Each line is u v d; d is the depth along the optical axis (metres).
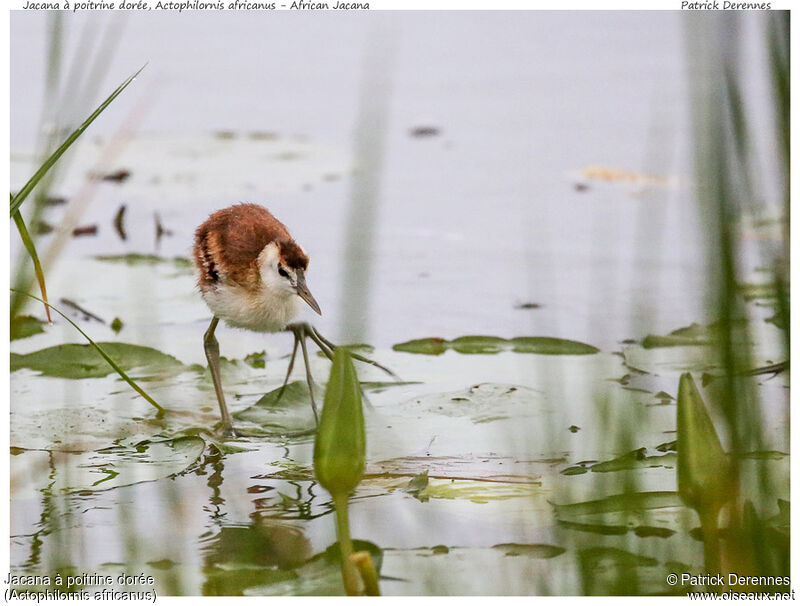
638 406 8.98
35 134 16.77
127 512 8.09
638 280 12.84
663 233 14.17
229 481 8.70
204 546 7.51
